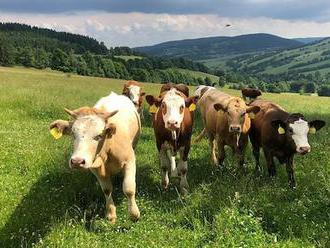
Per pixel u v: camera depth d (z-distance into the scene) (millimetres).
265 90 131000
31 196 9391
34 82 45688
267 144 10898
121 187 10289
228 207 8383
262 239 7457
